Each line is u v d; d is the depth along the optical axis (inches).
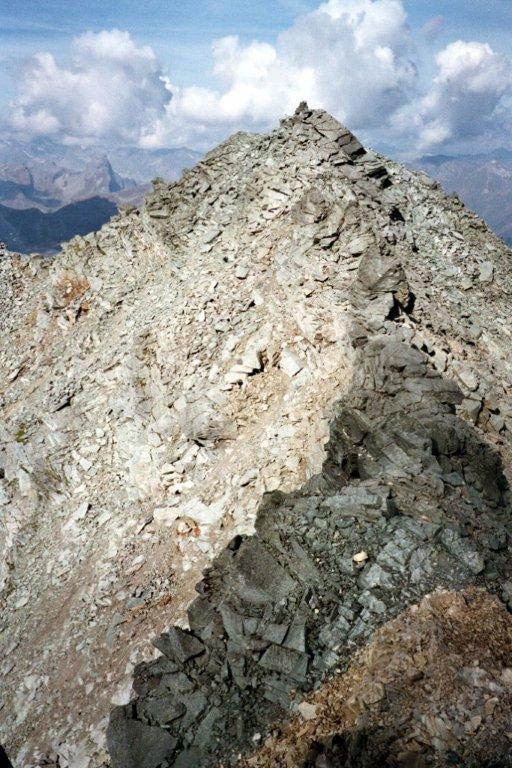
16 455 1364.4
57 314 1804.9
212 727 445.4
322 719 409.1
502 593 475.5
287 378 993.5
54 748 676.1
